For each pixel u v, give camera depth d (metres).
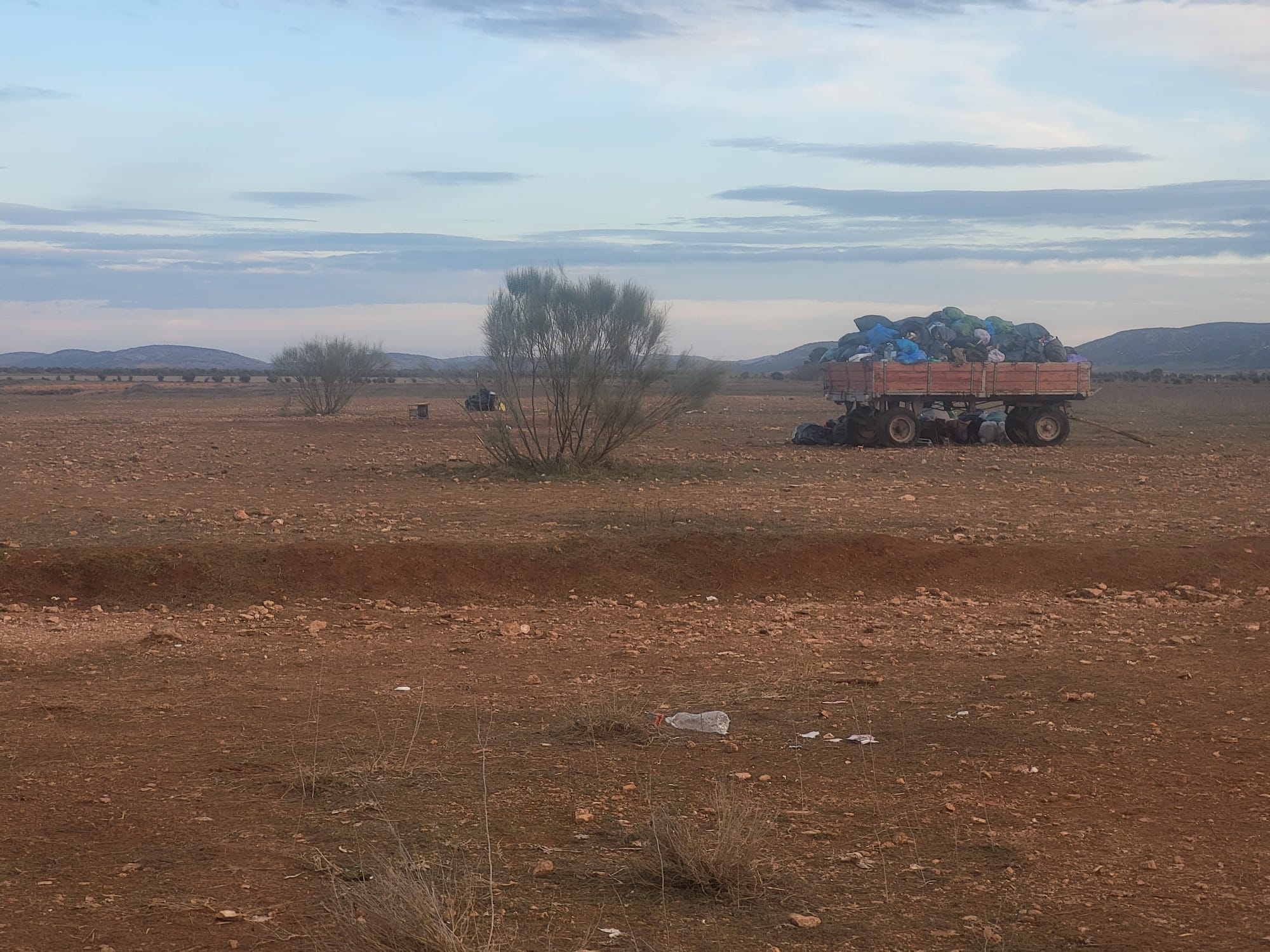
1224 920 5.17
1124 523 19.38
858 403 38.75
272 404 79.12
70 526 18.80
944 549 15.45
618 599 14.06
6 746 7.95
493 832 6.30
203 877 5.65
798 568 14.89
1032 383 38.00
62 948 4.84
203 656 11.02
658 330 29.41
